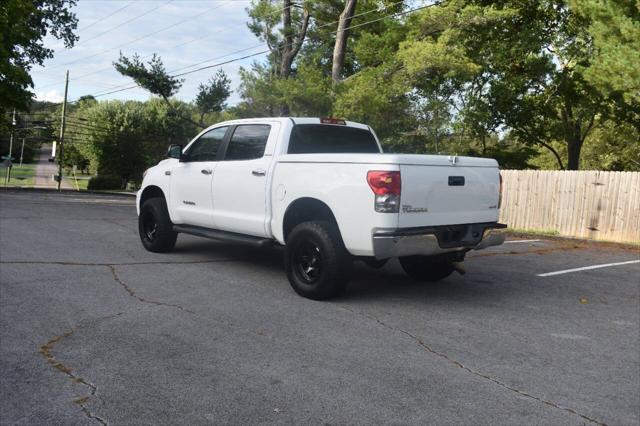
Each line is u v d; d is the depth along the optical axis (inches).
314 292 236.2
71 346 174.6
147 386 146.6
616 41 541.0
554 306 245.0
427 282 287.1
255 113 1029.2
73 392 142.1
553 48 1055.6
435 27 807.7
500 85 1032.2
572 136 1190.9
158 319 205.0
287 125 265.9
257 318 209.9
